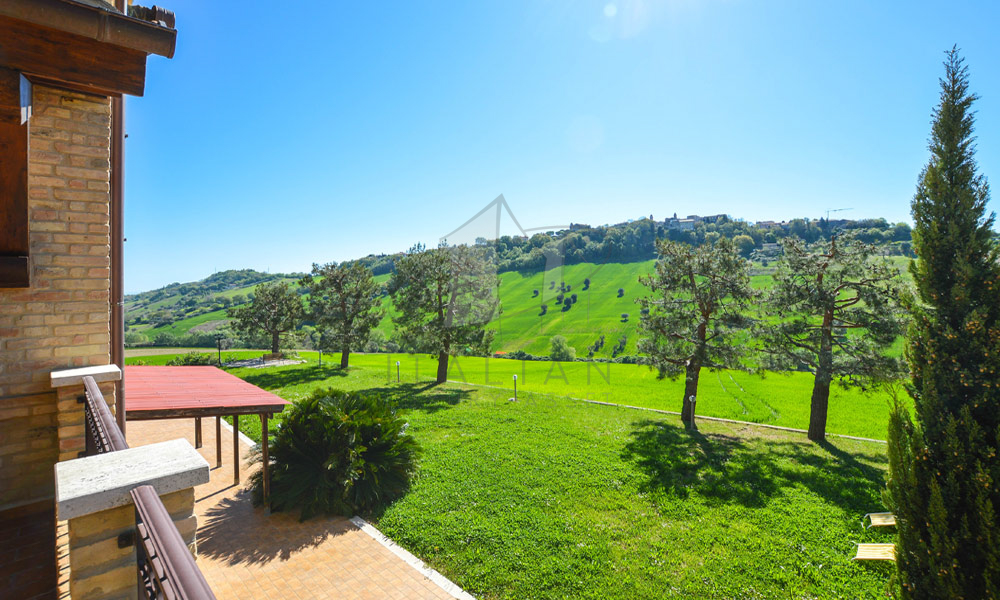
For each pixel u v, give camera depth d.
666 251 16.84
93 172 4.04
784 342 15.33
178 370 10.66
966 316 4.20
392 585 5.75
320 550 6.56
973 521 3.88
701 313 16.98
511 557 6.44
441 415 15.89
